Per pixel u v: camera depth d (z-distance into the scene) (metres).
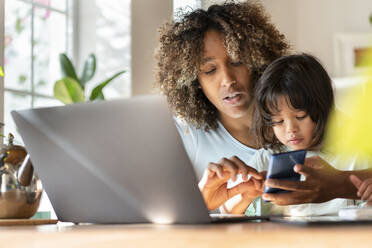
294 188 0.90
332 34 4.71
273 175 0.92
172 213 0.73
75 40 2.92
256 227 0.59
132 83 2.85
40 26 2.67
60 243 0.43
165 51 1.69
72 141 0.78
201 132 1.76
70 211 0.85
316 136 1.35
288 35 4.73
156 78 1.81
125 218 0.78
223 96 1.57
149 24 2.98
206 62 1.57
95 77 2.91
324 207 1.38
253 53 1.54
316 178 0.94
